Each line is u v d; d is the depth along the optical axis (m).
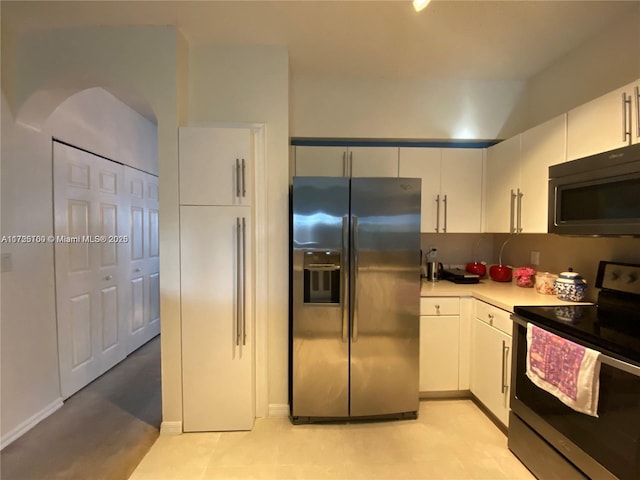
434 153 2.59
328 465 1.75
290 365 2.23
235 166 1.99
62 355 2.36
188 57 2.12
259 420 2.18
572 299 1.94
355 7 1.76
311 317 2.09
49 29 1.95
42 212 2.18
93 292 2.70
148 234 3.61
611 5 1.72
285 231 2.18
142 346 3.49
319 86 2.58
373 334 2.12
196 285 2.01
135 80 1.95
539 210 2.01
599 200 1.53
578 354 1.38
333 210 2.06
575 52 2.16
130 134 3.24
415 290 2.13
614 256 1.83
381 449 1.88
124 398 2.43
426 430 2.06
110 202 2.93
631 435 1.20
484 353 2.17
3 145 1.90
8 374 1.92
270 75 2.15
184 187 1.97
